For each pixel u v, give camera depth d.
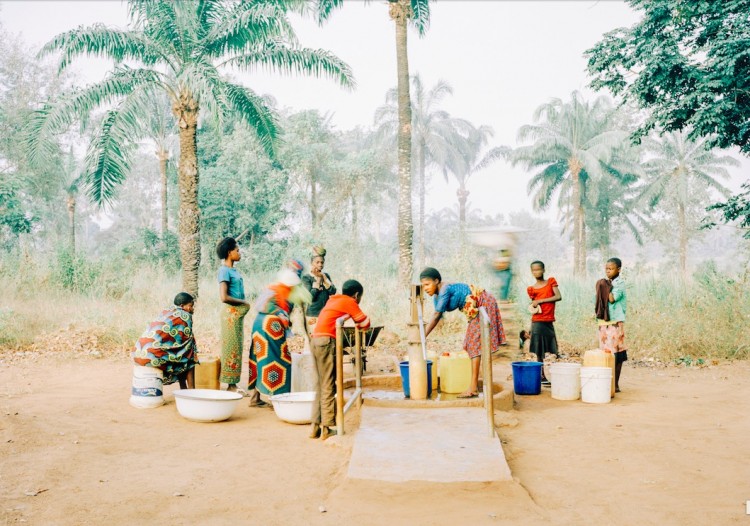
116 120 14.30
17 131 26.28
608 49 14.71
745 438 5.68
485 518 3.85
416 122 41.47
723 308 11.41
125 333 12.07
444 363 7.15
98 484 4.46
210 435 5.84
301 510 4.02
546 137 40.12
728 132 14.33
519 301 13.04
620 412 6.80
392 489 4.27
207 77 13.82
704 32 14.23
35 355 10.62
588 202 44.31
